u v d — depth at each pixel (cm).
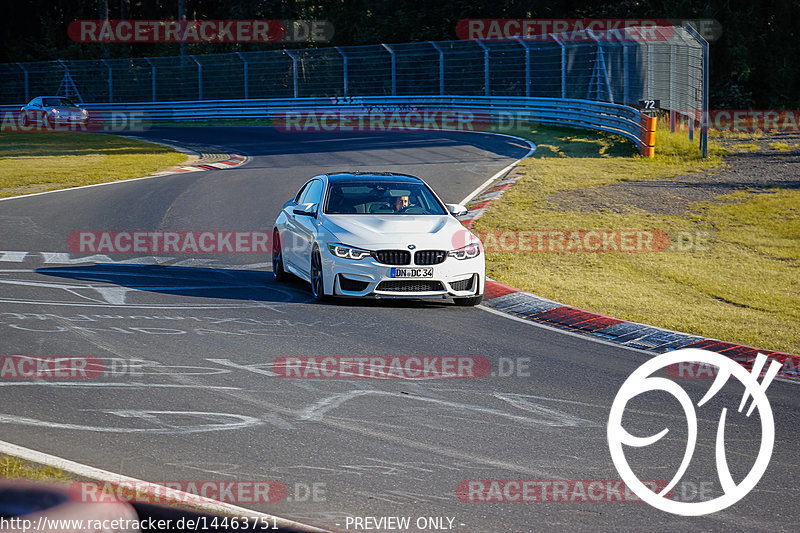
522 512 1939
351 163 10038
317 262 4128
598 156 10169
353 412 2575
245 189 8094
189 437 2314
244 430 2384
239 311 3869
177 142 13638
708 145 10506
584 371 3141
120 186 8394
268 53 18188
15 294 4081
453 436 2411
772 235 6281
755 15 17712
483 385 2906
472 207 7056
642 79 11894
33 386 2694
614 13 17400
